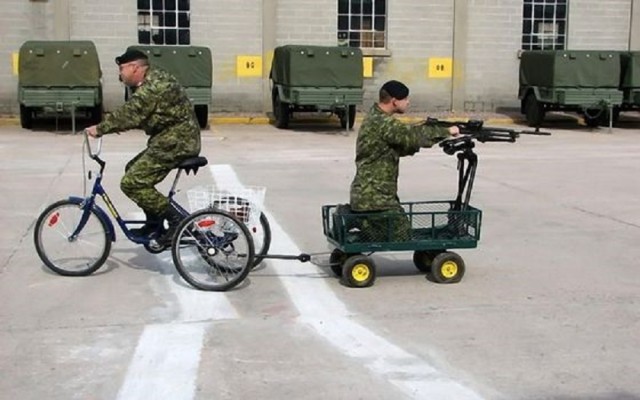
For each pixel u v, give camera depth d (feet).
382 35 75.46
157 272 22.21
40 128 64.03
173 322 18.16
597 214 31.19
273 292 20.51
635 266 23.40
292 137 60.54
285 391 14.39
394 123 20.44
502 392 14.38
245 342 16.89
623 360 15.96
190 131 20.79
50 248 21.89
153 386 14.60
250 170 42.34
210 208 20.57
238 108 73.41
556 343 16.89
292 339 17.08
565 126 72.54
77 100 60.23
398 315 18.70
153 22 70.79
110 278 21.63
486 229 28.30
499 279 21.84
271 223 28.96
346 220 20.63
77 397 14.15
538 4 77.56
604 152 51.98
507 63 77.77
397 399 14.08
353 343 16.85
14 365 15.62
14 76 68.90
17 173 40.22
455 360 15.92
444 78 76.95
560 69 67.36
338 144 56.03
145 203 20.67
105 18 69.82
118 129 20.48
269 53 73.15
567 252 25.04
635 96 69.15
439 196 34.99
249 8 72.23
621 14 78.89
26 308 19.15
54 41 64.03
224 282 20.68
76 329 17.69
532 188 37.32
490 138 20.80
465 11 76.18
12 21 68.33
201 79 62.75
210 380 14.87
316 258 24.02
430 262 22.09
